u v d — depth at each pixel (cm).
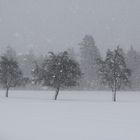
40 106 3484
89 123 1991
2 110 2917
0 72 6669
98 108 3250
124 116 2405
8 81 6638
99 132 1639
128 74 6206
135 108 3262
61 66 6116
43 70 6194
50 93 8538
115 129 1739
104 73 6144
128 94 8588
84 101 4891
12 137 1498
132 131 1666
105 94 8412
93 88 11819
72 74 6166
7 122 2034
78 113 2650
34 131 1678
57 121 2094
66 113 2650
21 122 2039
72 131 1677
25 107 3300
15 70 6800
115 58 6166
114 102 4600
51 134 1578
